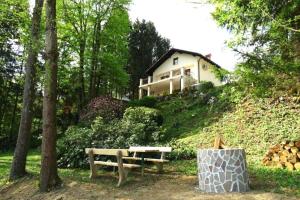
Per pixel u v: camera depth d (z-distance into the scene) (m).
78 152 11.95
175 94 24.02
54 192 8.01
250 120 14.84
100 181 8.82
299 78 7.97
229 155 7.04
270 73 8.09
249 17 8.09
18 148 10.03
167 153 12.42
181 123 18.09
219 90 19.52
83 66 24.98
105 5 25.42
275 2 8.08
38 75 9.48
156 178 8.84
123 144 12.09
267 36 8.37
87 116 19.50
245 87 8.48
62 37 23.89
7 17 13.74
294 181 7.53
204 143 14.30
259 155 11.66
